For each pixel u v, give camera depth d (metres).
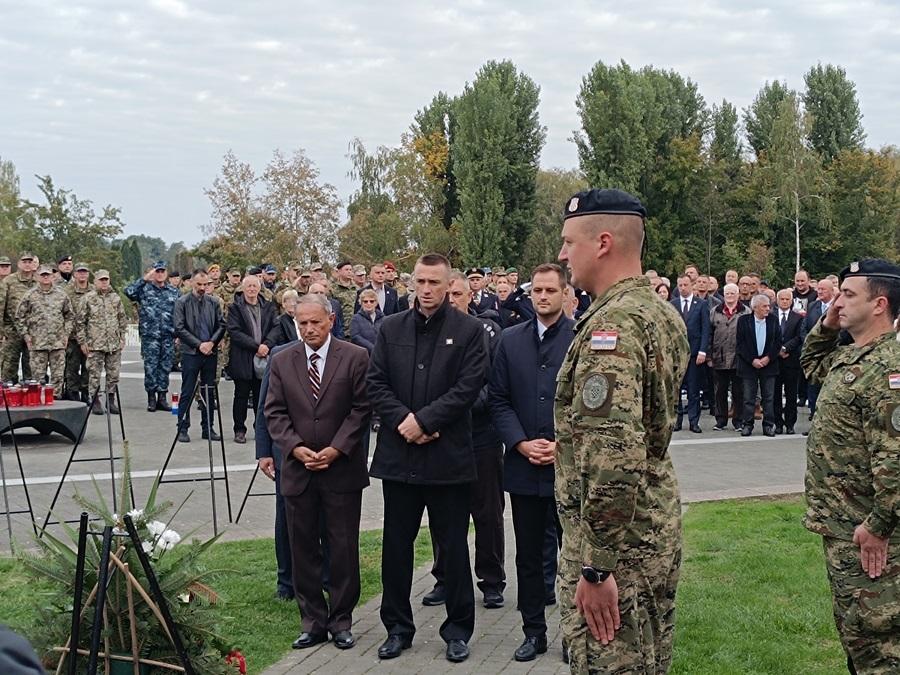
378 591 7.43
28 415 13.43
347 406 6.43
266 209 43.41
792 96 56.69
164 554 4.90
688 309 16.16
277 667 5.88
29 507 8.74
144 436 14.69
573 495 3.66
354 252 50.62
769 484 11.55
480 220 54.84
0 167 71.12
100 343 16.78
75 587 4.41
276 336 13.59
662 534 3.60
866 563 4.42
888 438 4.33
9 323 17.06
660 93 60.38
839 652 5.98
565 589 3.69
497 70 56.41
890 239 59.59
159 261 17.83
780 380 16.06
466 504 6.17
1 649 1.49
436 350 6.14
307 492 6.31
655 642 3.66
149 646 4.70
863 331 4.62
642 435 3.36
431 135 62.81
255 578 7.52
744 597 7.00
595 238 3.70
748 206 58.19
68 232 50.41
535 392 6.10
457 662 5.97
